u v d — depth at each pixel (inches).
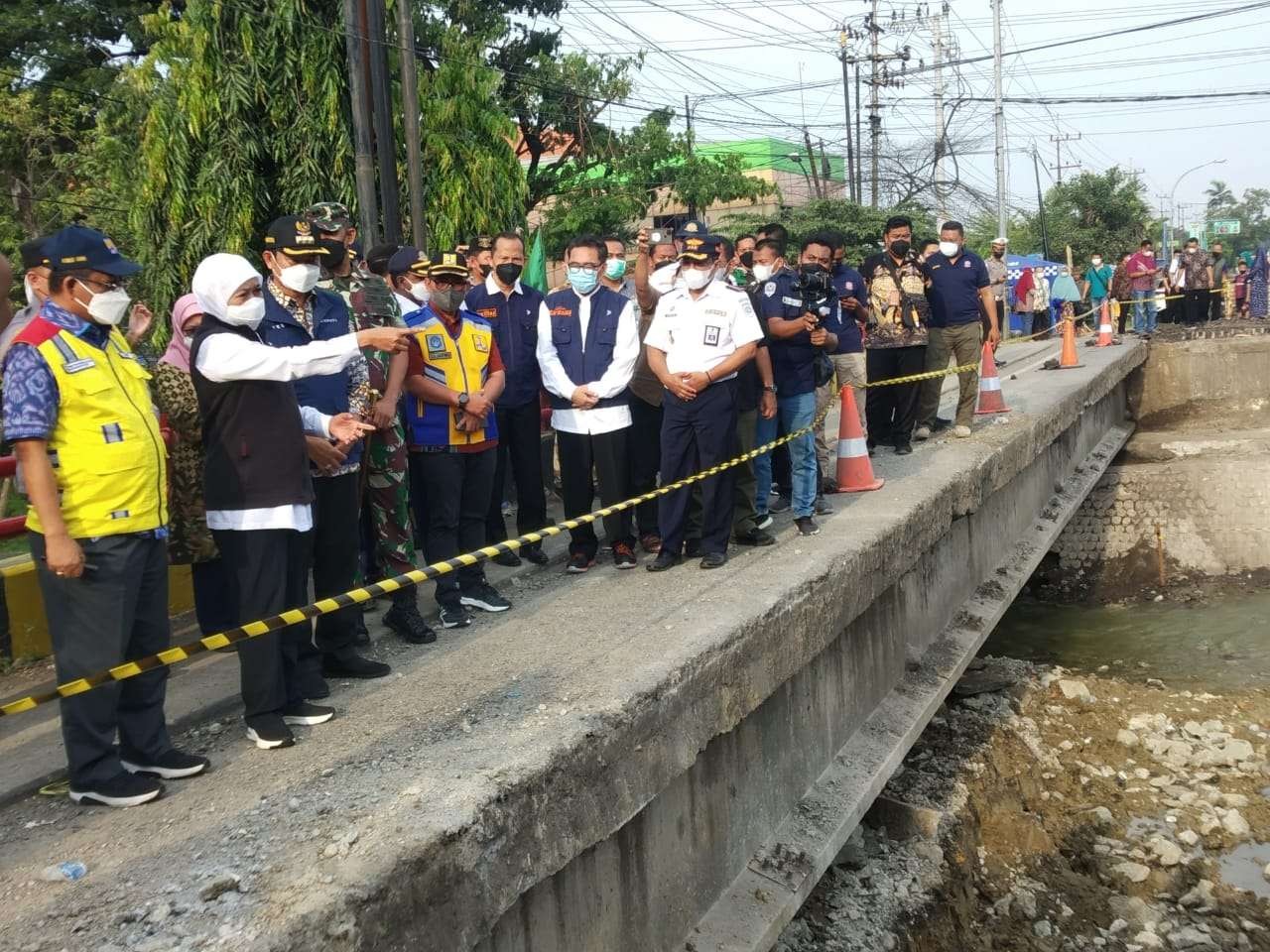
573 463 233.5
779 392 243.4
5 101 605.3
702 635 169.3
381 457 187.8
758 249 259.1
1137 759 356.2
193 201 468.8
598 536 278.8
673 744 152.3
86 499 121.4
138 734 133.6
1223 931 260.8
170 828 119.9
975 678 402.0
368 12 424.5
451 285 201.6
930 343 360.2
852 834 251.0
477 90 538.0
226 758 140.6
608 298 232.1
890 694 254.4
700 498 228.5
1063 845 296.2
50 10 638.5
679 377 213.3
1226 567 568.1
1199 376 652.7
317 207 176.7
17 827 123.3
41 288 131.1
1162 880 281.9
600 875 142.8
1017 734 353.1
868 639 240.8
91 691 125.3
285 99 473.4
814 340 237.9
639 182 812.0
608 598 206.4
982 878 267.9
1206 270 810.8
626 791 140.9
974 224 1437.0
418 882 106.1
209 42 463.2
